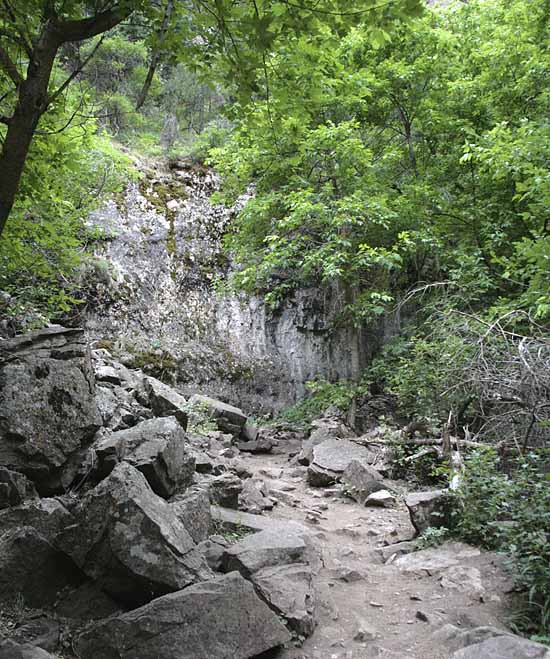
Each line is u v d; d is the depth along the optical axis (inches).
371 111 540.4
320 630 162.4
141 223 593.6
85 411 215.8
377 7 138.6
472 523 221.3
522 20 461.7
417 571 204.4
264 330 608.1
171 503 188.1
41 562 162.2
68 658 139.9
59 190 290.2
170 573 151.0
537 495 190.1
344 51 503.8
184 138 754.2
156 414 339.6
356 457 369.4
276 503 286.4
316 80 172.7
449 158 527.8
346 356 611.5
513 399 257.4
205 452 319.6
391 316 592.7
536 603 163.6
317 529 261.0
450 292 458.6
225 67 162.1
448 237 501.0
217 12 147.3
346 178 493.0
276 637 146.0
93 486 202.4
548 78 446.6
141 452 197.3
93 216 556.4
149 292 568.1
